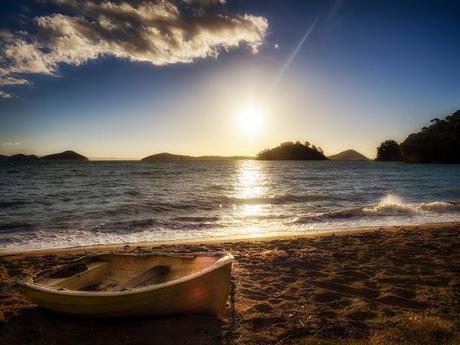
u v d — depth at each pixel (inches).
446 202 975.0
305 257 398.9
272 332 217.8
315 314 245.9
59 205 917.2
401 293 282.4
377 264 370.0
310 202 1029.8
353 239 506.9
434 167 4311.0
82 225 652.7
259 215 788.0
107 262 298.5
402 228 619.8
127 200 1018.7
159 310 228.4
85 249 478.6
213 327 223.6
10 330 226.5
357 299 272.7
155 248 472.4
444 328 205.3
